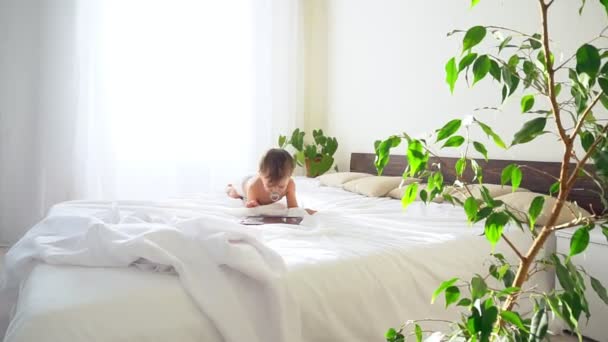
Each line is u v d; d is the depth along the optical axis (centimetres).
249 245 121
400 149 346
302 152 405
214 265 114
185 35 373
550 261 81
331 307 121
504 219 70
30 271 127
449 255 154
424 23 323
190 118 379
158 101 365
